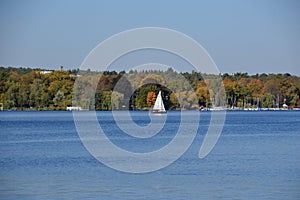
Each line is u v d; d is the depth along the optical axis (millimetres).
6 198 43656
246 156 69375
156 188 47250
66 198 43688
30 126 143000
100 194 45062
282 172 55250
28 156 71625
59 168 59000
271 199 43219
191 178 51906
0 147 84562
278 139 97750
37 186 48281
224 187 47656
